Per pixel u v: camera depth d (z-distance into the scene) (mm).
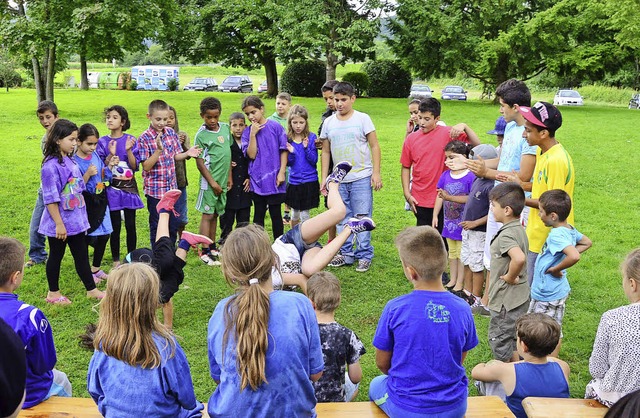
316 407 3141
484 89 33688
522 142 5094
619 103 41969
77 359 4449
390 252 7125
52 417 3033
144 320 2584
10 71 42281
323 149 6578
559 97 34281
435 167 6094
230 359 2432
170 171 6137
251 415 2430
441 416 2818
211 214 6551
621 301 5781
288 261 4395
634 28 26516
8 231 7492
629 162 13172
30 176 10477
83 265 5430
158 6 20391
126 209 6094
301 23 26109
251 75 72125
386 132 17438
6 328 1882
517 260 4094
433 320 2822
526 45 30109
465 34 31016
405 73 34562
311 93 34469
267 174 6566
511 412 3139
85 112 21156
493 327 4387
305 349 2488
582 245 4594
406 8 30250
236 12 28484
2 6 19266
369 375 4328
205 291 5789
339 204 4605
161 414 2641
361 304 5570
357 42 26469
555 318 4562
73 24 18562
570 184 4680
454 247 5867
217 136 6363
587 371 4469
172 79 43188
